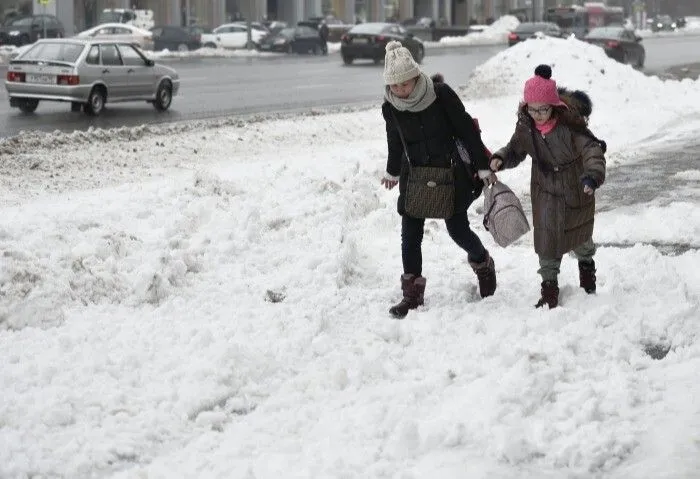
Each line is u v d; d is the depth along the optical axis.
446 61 55.69
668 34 122.25
